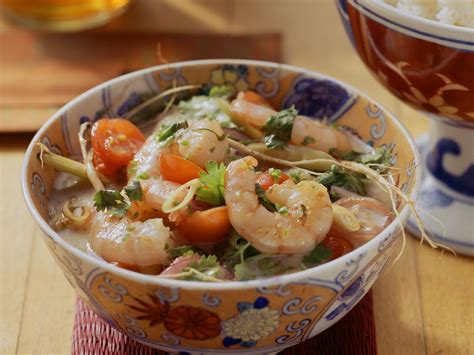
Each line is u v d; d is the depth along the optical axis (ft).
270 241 1.35
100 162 1.59
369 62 1.73
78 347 1.56
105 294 1.36
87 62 2.23
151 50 2.26
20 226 1.84
